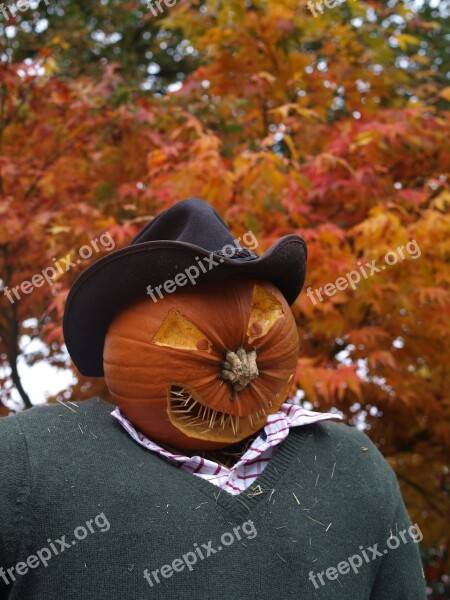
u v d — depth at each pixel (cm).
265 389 172
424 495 399
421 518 398
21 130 372
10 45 405
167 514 148
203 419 168
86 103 358
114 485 150
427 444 385
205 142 306
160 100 379
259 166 300
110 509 146
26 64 355
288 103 383
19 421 159
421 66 557
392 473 185
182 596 142
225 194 298
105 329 180
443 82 574
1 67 350
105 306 172
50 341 326
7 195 353
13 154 369
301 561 152
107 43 580
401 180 370
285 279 185
